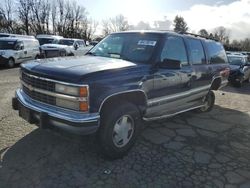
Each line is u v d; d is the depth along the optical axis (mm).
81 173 3395
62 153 3875
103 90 3338
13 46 15656
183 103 5184
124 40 4734
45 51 18656
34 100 3658
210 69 5957
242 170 3738
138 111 3939
